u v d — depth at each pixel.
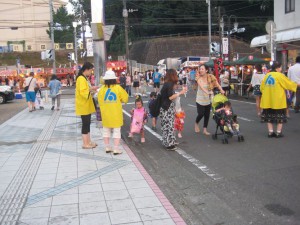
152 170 7.16
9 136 10.98
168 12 66.56
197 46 63.03
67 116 15.52
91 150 8.59
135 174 6.57
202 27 67.81
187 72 37.59
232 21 63.34
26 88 17.77
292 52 24.42
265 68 21.52
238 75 23.41
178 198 5.61
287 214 4.86
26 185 6.11
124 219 4.64
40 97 18.97
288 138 9.44
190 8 65.38
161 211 4.89
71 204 5.20
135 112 9.50
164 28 68.50
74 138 10.21
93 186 5.95
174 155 8.26
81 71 8.47
